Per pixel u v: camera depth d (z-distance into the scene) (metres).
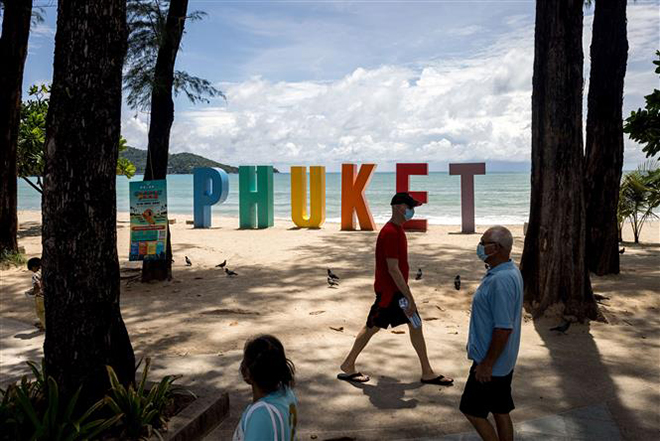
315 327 8.22
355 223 23.53
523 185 83.75
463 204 21.06
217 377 6.23
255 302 9.75
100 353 4.51
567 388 5.80
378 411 5.27
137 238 10.59
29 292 8.12
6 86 14.22
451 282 11.16
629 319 8.49
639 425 4.91
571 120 8.54
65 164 4.30
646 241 19.28
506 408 3.83
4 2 14.45
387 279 5.86
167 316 8.88
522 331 7.95
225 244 18.08
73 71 4.28
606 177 11.91
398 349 7.18
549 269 8.55
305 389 5.83
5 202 14.53
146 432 4.30
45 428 4.04
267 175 24.00
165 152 11.20
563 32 8.60
